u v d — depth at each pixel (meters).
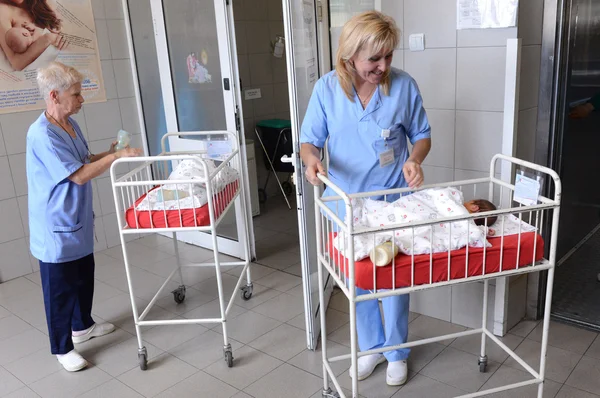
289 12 1.99
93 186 3.79
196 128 3.58
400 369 2.15
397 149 1.97
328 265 1.79
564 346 2.33
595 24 2.66
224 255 3.63
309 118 1.98
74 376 2.36
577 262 3.13
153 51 3.71
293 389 2.16
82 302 2.59
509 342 2.38
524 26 2.12
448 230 1.63
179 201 2.24
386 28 1.66
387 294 1.55
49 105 2.26
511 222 1.75
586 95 2.80
